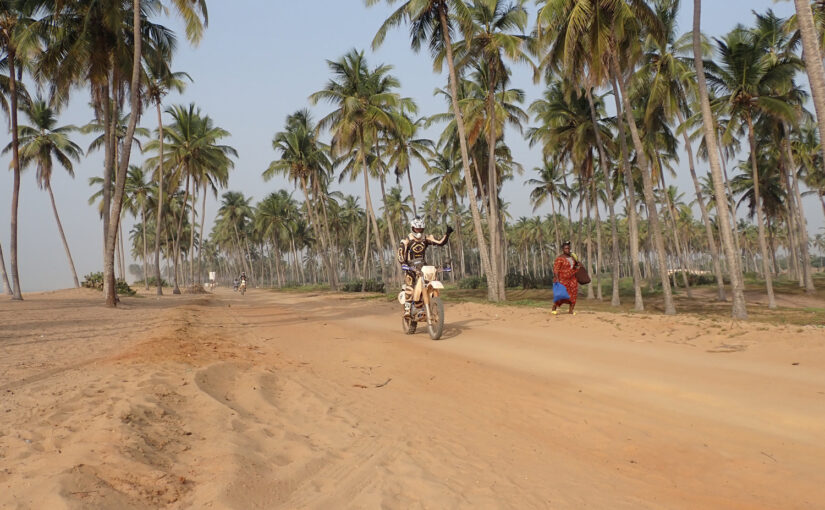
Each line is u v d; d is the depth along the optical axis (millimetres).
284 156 41719
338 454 3176
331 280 43969
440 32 20656
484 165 34375
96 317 14000
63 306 18953
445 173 41688
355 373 6012
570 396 4781
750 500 2582
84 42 17750
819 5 19578
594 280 48312
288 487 2611
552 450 3402
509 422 4051
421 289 8695
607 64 18078
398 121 30703
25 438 2977
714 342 6836
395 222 67938
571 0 16016
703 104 13484
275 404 4410
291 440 3375
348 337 9258
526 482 2818
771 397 4320
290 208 72125
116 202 18609
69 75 18250
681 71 21469
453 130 28906
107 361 6059
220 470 2648
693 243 90812
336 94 30438
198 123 37531
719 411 4086
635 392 4801
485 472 2959
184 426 3457
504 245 49938
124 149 18250
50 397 4109
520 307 13641
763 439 3426
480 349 7551
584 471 3018
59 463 2529
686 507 2512
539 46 19062
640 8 16109
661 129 26562
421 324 10867
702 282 44688
